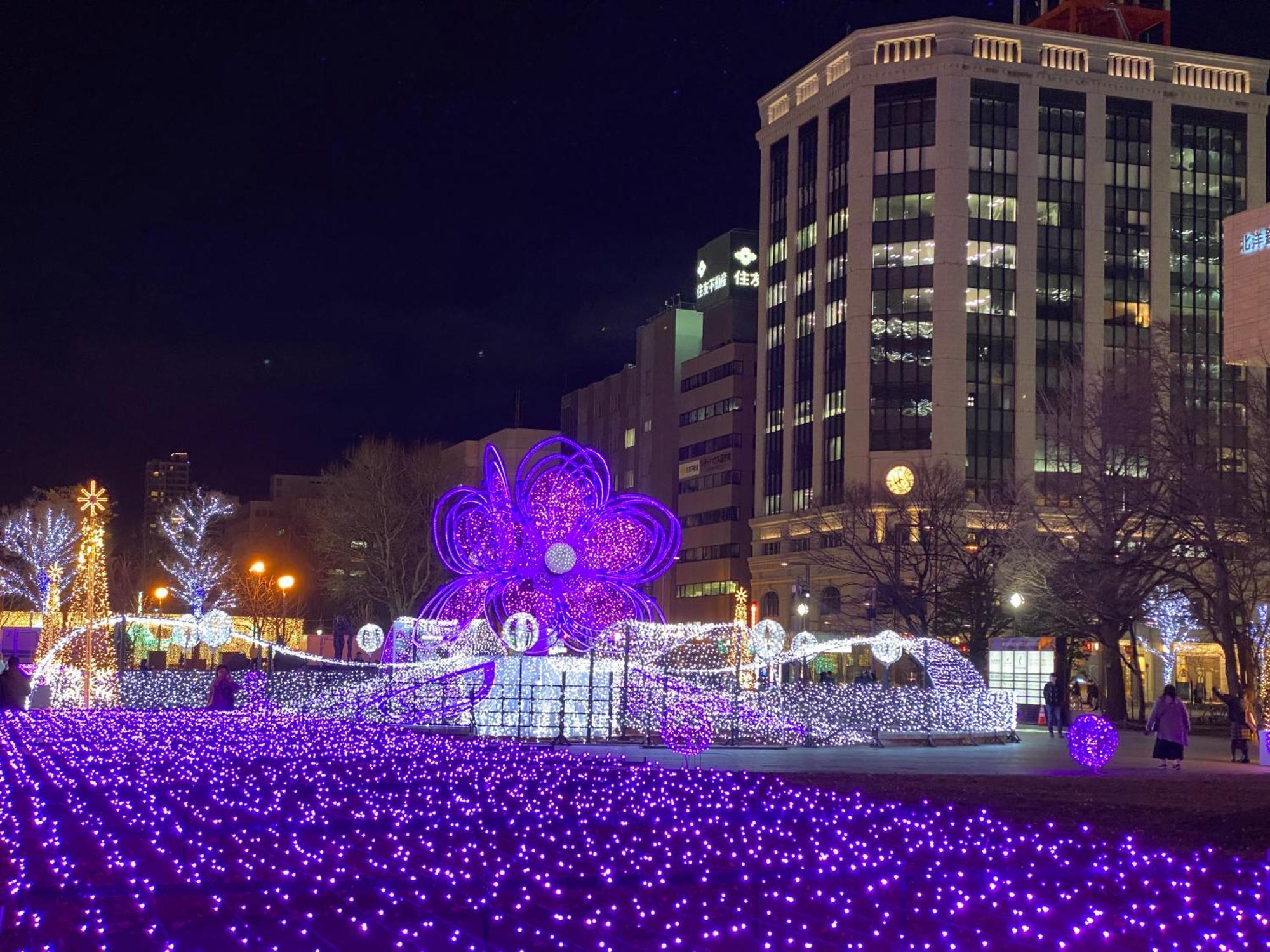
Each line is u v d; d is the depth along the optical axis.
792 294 108.38
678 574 126.94
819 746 38.22
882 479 88.06
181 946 11.09
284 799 21.31
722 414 122.12
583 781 24.55
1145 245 99.00
